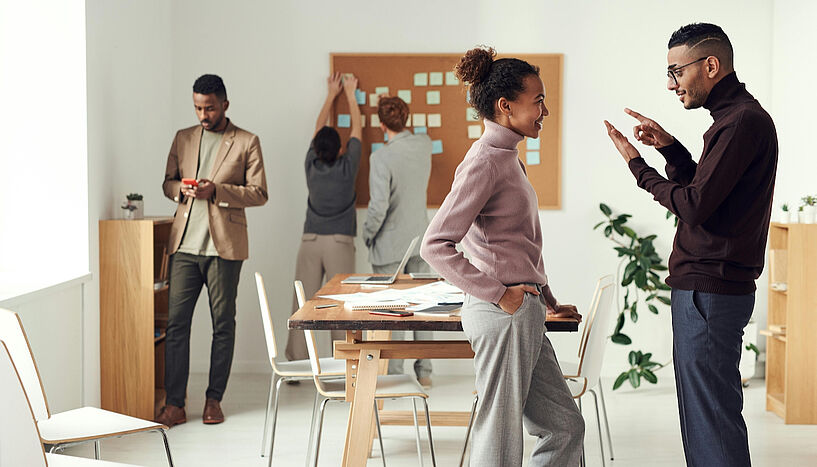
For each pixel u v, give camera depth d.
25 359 2.39
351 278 3.90
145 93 4.93
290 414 4.52
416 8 5.41
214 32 5.44
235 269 4.43
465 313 2.38
